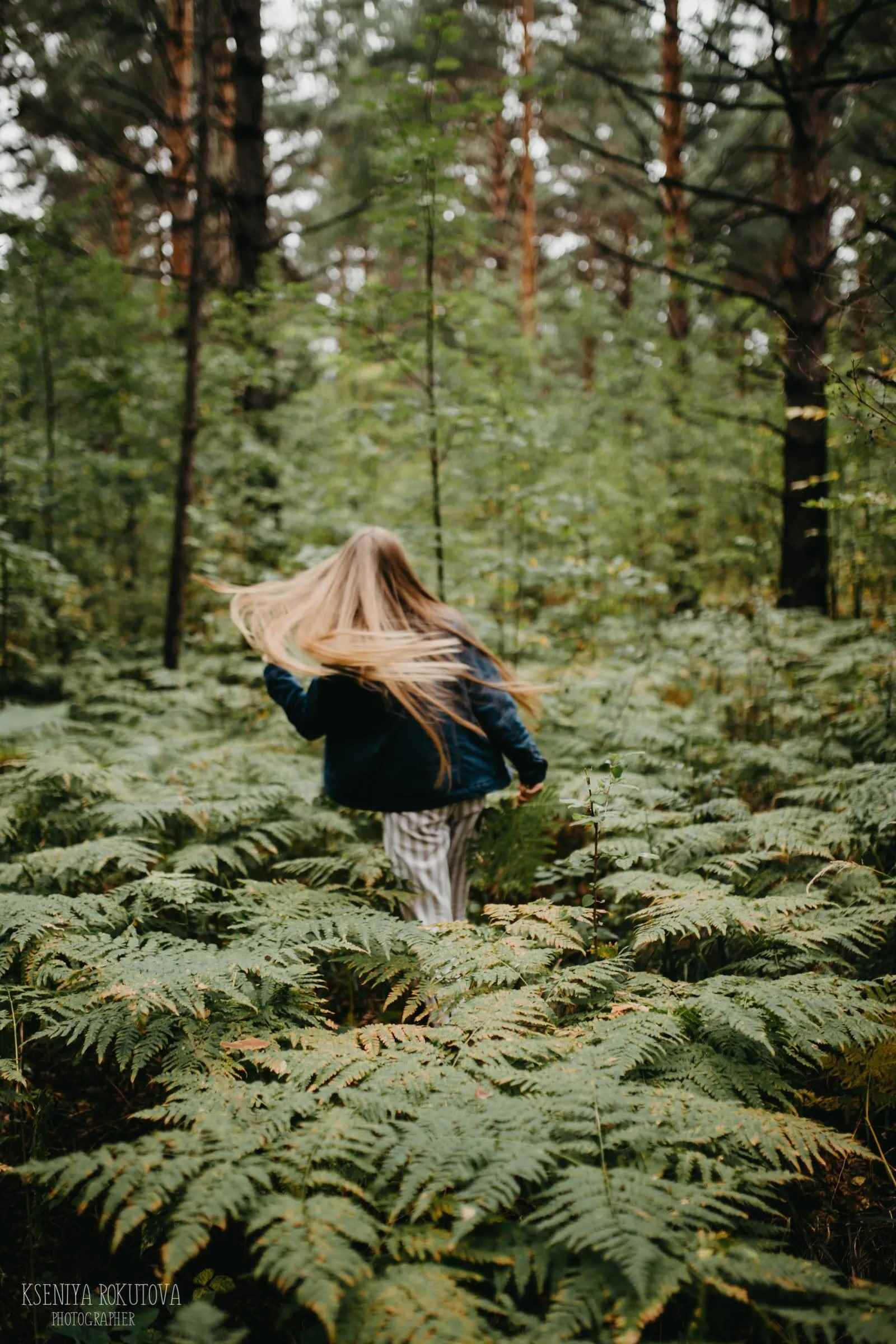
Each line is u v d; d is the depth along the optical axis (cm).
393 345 611
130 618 836
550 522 600
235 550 762
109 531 850
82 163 1051
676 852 336
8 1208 229
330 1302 134
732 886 292
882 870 332
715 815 381
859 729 431
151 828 379
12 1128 244
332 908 284
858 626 557
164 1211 193
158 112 789
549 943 266
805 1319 142
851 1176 228
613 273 1591
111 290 749
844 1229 214
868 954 295
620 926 334
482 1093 194
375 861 337
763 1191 182
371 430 677
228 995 231
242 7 814
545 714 493
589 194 1469
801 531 643
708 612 632
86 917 260
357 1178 184
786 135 937
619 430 948
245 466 783
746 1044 232
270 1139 179
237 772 436
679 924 254
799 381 622
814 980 237
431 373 619
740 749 441
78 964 266
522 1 1354
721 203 1020
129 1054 216
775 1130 182
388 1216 173
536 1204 184
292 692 329
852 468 605
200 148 622
